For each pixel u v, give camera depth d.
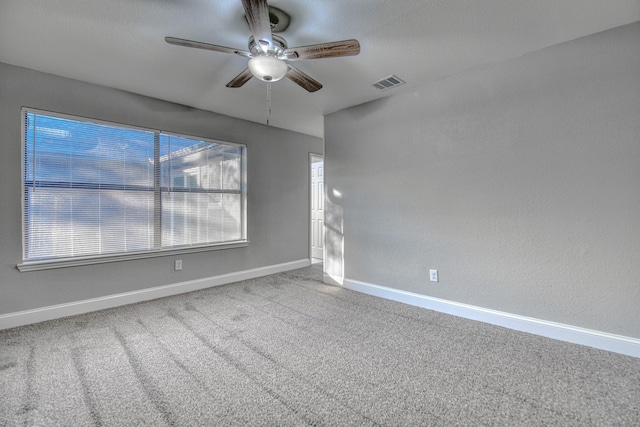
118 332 2.35
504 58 2.37
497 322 2.47
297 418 1.42
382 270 3.24
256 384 1.69
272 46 1.75
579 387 1.64
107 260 2.87
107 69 2.51
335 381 1.72
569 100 2.13
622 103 1.95
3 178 2.39
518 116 2.34
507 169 2.40
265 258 4.27
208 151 3.66
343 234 3.61
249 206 4.06
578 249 2.12
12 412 1.44
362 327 2.46
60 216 2.65
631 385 1.65
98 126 2.84
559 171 2.18
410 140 2.98
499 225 2.46
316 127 4.41
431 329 2.41
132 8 1.75
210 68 2.50
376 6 1.75
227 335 2.31
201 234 3.59
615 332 2.01
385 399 1.56
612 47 1.98
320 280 3.96
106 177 2.89
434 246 2.84
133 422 1.39
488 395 1.59
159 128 3.21
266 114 3.76
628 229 1.95
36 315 2.52
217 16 1.84
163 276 3.27
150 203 3.17
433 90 2.80
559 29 1.99
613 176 1.99
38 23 1.87
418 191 2.93
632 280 1.95
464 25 1.95
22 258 2.47
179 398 1.56
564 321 2.19
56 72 2.55
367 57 2.35
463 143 2.63
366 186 3.36
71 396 1.57
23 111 2.47
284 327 2.46
